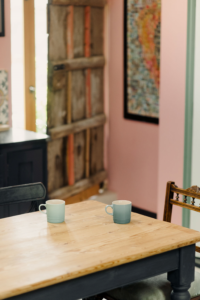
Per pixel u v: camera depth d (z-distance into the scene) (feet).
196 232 5.93
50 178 13.39
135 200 14.78
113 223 6.22
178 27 10.53
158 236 5.74
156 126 13.75
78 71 13.88
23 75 13.11
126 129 14.70
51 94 12.94
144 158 14.26
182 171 10.94
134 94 14.20
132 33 13.94
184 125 10.69
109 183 15.61
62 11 12.99
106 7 14.60
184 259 5.75
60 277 4.62
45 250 5.26
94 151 15.02
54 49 12.87
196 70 10.34
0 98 12.35
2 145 10.45
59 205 6.19
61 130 13.34
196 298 6.55
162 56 10.97
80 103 14.15
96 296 6.79
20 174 10.93
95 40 14.44
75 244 5.45
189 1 10.15
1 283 4.46
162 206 11.46
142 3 13.52
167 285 6.36
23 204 10.95
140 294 6.22
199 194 7.03
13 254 5.15
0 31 12.19
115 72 14.75
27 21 12.93
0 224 6.17
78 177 14.42
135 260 5.34
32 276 4.61
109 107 15.17
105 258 5.03
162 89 11.10
